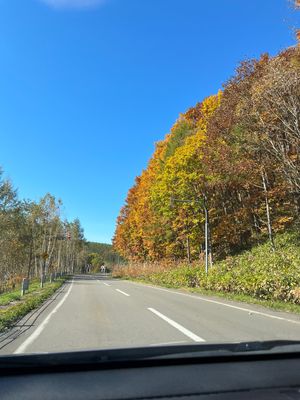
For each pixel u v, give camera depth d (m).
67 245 85.81
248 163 27.34
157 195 39.44
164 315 13.26
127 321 11.83
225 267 26.84
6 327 11.07
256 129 24.81
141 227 58.69
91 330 10.18
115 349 4.29
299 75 21.53
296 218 31.23
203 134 34.72
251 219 35.50
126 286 34.81
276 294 17.38
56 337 9.23
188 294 23.78
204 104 43.34
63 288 31.47
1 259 46.38
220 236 36.84
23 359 3.90
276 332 9.71
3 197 40.97
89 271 141.12
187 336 9.16
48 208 52.31
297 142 22.31
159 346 4.48
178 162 35.12
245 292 20.86
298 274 17.09
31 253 50.50
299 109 22.33
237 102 27.27
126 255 77.50
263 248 29.31
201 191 34.81
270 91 22.14
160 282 40.00
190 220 36.91
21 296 22.75
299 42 22.53
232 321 11.72
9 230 42.34
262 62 27.50
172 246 46.78
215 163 30.17
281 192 28.56
